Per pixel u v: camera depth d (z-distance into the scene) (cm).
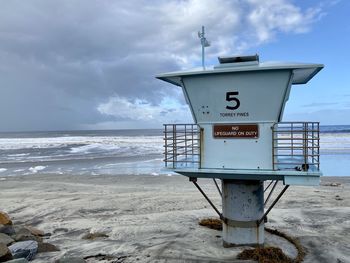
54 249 830
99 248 827
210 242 844
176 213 1195
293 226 1041
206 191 1655
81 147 4853
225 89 712
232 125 714
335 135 6247
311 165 720
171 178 2133
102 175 2288
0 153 4025
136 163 2981
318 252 815
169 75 732
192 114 745
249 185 768
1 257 677
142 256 752
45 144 5466
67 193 1631
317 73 743
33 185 1872
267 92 689
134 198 1480
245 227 770
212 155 727
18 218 1205
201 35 860
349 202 1388
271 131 693
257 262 700
